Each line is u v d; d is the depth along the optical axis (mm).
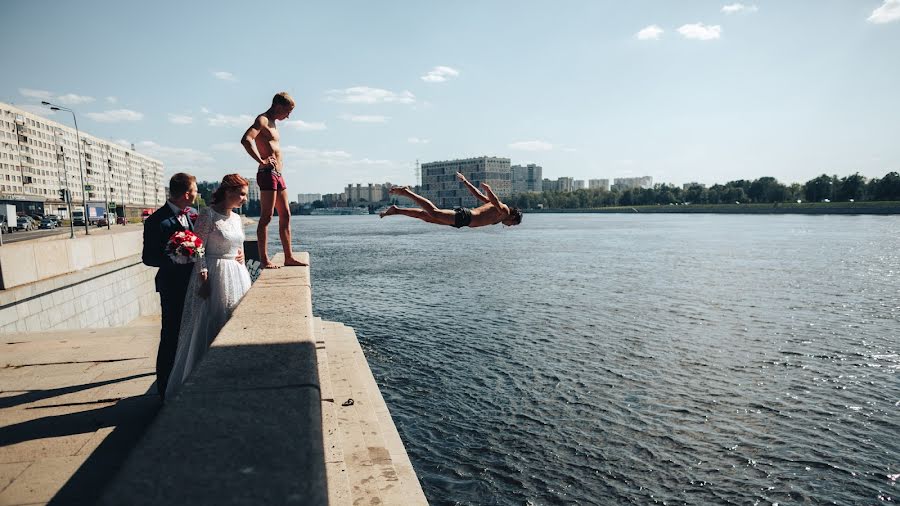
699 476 12430
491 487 12023
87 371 6203
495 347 22594
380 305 32188
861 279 40125
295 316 3949
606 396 16984
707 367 19734
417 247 80812
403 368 19828
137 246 20562
